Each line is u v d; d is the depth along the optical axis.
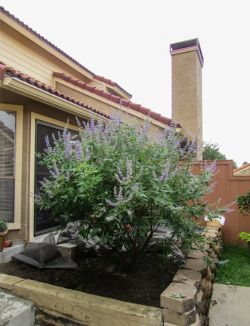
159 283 3.01
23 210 4.30
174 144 3.38
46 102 4.38
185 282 2.61
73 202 2.93
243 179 5.74
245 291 3.60
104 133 3.27
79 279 3.13
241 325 2.98
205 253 3.43
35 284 2.86
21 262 3.48
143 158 3.07
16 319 2.46
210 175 3.32
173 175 3.02
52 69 8.00
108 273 3.26
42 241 4.07
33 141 4.45
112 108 6.94
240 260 4.69
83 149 3.10
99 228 2.87
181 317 2.21
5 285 2.89
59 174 2.99
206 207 3.25
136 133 3.36
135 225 2.89
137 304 2.48
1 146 4.36
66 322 2.58
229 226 5.80
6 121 4.36
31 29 6.86
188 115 9.53
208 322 3.02
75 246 3.63
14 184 4.31
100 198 2.75
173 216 2.90
